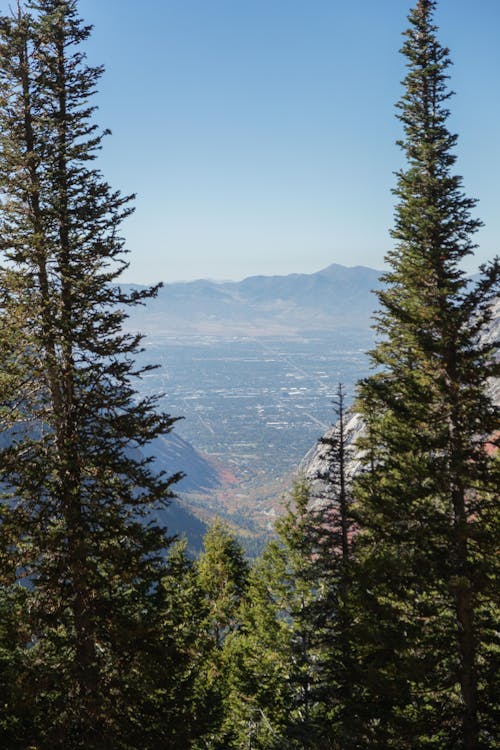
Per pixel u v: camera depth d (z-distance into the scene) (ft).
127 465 45.93
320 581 68.95
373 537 55.21
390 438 56.03
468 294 51.88
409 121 69.31
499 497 50.06
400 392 56.24
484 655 49.06
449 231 59.52
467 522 50.24
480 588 47.88
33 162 47.06
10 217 46.26
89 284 45.37
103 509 45.57
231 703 88.53
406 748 48.14
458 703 48.88
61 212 46.21
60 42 49.24
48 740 41.42
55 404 47.09
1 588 44.24
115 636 44.39
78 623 44.96
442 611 51.60
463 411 50.80
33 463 44.96
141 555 45.80
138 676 45.42
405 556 50.49
